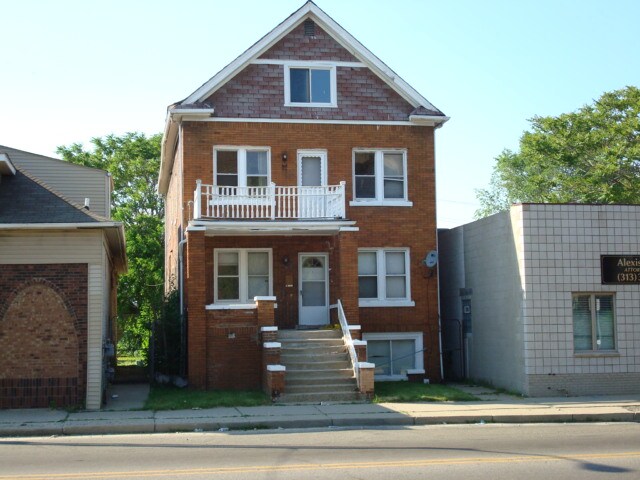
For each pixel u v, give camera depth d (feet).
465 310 84.23
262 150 81.76
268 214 79.36
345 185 82.33
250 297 81.46
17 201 61.98
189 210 79.71
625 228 71.36
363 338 81.87
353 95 83.76
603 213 71.15
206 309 70.95
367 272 83.20
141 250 143.64
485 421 55.52
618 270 70.74
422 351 82.48
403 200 83.92
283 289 81.61
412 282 83.15
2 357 59.21
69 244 60.34
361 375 65.00
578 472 34.76
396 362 82.64
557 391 68.74
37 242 60.08
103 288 62.49
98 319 60.08
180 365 76.84
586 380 69.31
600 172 126.00
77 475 34.19
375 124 83.66
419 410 58.44
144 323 129.18
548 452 40.45
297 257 82.12
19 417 54.80
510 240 72.74
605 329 70.79
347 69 83.97
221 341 70.74
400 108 84.69
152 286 136.15
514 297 71.56
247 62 81.66
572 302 70.23
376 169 83.61
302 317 82.12
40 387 59.41
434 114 84.02
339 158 82.69
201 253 72.49
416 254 83.46
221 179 80.94
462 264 85.20
